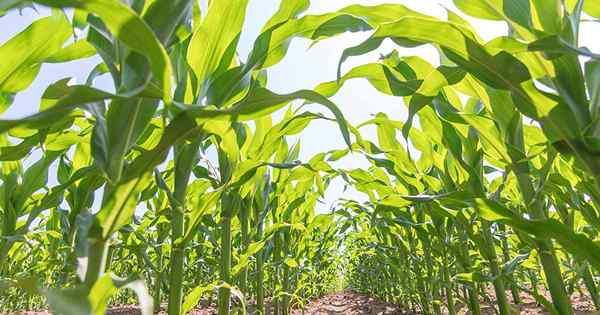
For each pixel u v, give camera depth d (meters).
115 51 1.10
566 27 1.19
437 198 1.36
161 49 0.73
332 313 5.53
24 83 1.36
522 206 2.87
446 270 2.89
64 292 0.61
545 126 1.20
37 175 1.96
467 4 1.41
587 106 1.11
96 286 0.78
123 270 5.55
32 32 1.27
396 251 4.20
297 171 2.99
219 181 2.12
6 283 0.61
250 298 6.06
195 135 1.09
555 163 2.15
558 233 1.07
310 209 4.70
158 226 3.67
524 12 1.25
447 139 1.79
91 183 1.59
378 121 2.30
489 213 1.26
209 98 1.31
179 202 1.47
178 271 1.43
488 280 1.80
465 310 3.95
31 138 1.49
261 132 2.28
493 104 1.50
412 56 1.75
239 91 1.37
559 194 1.85
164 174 2.34
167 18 0.98
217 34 1.28
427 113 1.94
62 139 1.88
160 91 0.86
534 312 3.84
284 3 1.59
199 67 1.29
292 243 4.24
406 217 3.04
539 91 1.13
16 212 1.91
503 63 1.18
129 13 0.65
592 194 1.41
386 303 6.34
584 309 3.75
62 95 1.16
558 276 1.36
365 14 1.58
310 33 1.55
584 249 1.04
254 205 2.75
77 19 1.51
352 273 9.95
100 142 1.00
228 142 1.34
